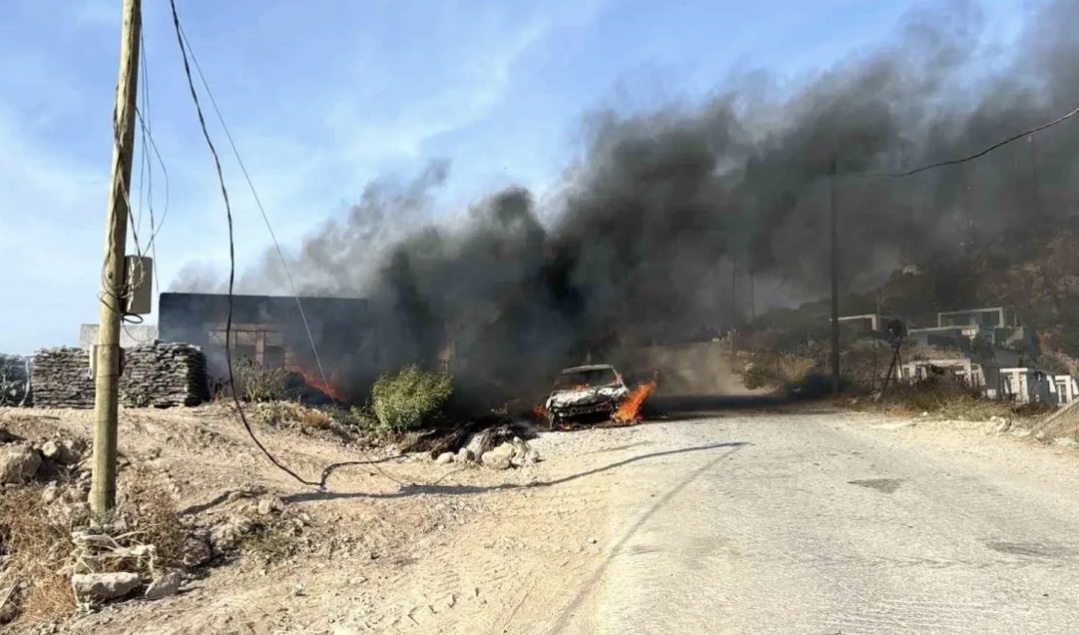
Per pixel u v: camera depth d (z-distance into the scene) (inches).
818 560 243.9
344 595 249.3
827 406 874.1
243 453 438.0
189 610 235.9
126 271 297.1
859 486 363.6
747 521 304.2
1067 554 238.7
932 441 515.5
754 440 555.2
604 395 732.7
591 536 311.3
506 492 424.5
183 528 296.8
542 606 228.5
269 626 220.7
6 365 628.4
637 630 193.2
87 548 261.4
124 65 297.4
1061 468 394.9
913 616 190.7
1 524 282.5
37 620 230.8
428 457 542.6
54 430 384.5
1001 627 181.0
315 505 361.7
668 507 343.0
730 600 210.4
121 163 295.1
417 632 213.0
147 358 569.0
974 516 293.0
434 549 309.3
